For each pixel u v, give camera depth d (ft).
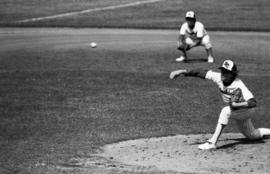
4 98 91.20
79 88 98.53
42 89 97.66
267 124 76.48
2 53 135.74
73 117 79.61
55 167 55.16
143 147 63.21
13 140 67.51
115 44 148.56
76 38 158.61
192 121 77.82
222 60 125.39
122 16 193.16
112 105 86.94
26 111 83.10
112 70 114.01
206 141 65.57
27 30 172.55
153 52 136.26
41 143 65.92
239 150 60.59
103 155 60.18
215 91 96.94
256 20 184.03
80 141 66.74
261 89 97.60
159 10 201.98
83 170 53.72
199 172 52.65
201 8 203.00
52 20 187.73
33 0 220.23
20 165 56.13
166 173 52.08
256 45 146.92
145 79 105.70
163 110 84.07
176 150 61.16
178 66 118.01
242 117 60.70
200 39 120.98
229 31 169.89
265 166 54.65
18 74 110.22
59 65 119.65
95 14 196.85
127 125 75.15
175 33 166.40
